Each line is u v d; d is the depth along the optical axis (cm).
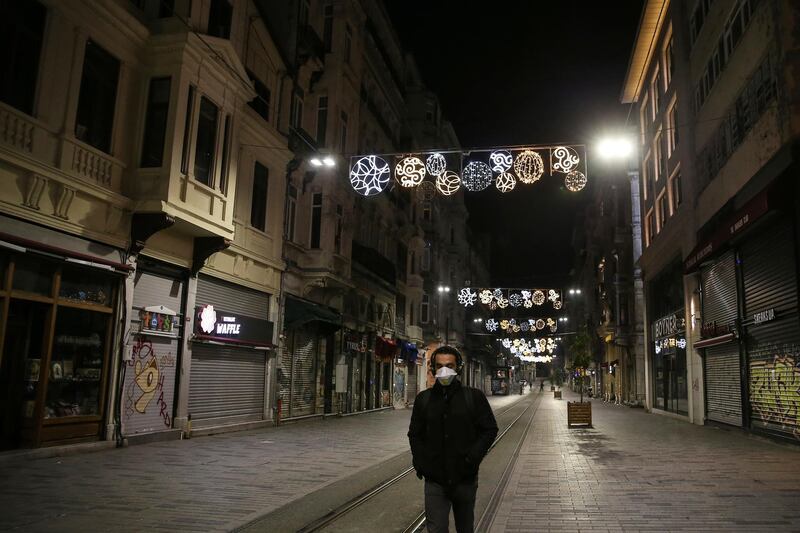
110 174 1262
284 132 1989
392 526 657
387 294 3225
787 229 1434
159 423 1388
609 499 802
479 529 648
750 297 1703
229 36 1605
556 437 1709
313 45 2252
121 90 1298
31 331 1084
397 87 3519
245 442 1431
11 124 1027
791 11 1382
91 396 1206
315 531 631
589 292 6788
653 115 3088
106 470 957
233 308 1734
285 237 2047
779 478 972
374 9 3139
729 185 1820
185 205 1355
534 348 5759
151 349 1365
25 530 592
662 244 2759
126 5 1305
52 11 1118
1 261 1018
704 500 793
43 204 1088
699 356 2239
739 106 1742
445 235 5172
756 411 1686
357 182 1380
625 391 4331
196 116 1403
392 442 1537
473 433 411
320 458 1193
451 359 422
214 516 675
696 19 2267
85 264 1164
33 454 1029
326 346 2447
